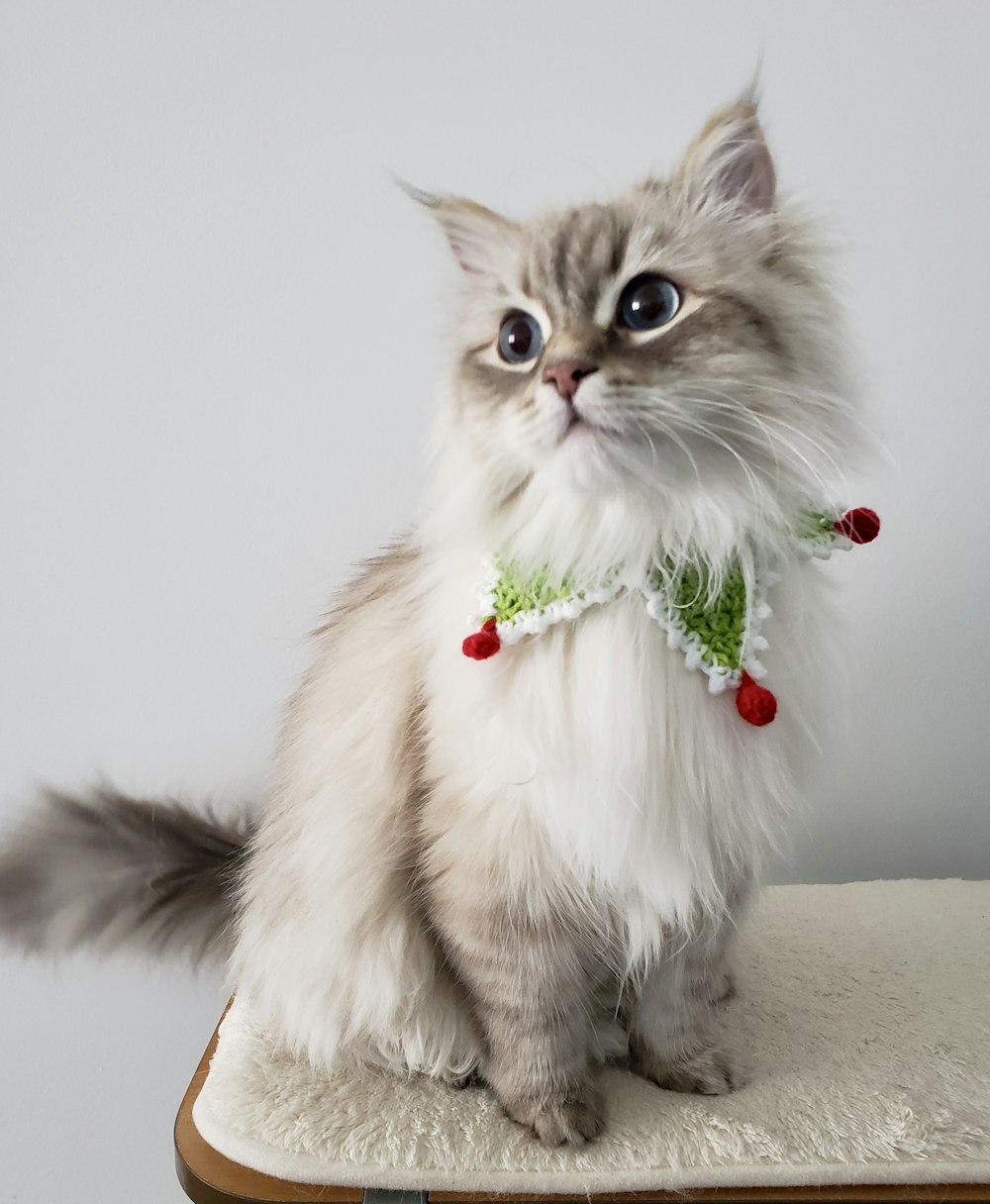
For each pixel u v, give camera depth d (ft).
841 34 2.15
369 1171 1.49
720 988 1.71
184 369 2.22
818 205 1.75
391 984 1.65
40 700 2.29
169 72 2.15
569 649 1.45
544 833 1.49
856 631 2.30
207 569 2.28
